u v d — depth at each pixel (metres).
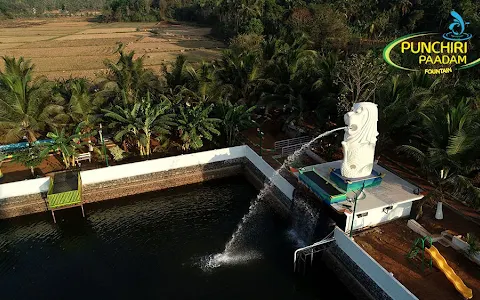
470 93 31.53
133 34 116.50
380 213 23.11
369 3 77.94
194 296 20.81
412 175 28.92
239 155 33.34
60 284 21.83
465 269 19.72
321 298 20.91
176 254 24.19
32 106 30.64
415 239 22.12
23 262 23.78
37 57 79.12
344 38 59.09
